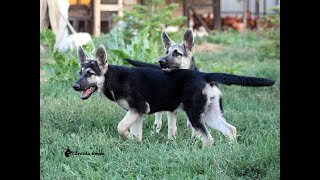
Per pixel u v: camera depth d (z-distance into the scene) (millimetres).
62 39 7102
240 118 4352
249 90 5430
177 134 3938
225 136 3768
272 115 4457
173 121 3914
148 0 7277
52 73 5477
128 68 3908
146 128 4152
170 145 3689
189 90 3791
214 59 7473
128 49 5422
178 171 3246
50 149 3617
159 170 3303
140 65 4312
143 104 3832
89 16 9141
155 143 3684
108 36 7504
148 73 3883
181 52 4199
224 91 5371
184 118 4312
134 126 3854
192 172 3299
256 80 3729
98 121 4121
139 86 3844
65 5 7215
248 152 3430
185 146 3602
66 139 3789
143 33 5461
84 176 3264
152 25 6793
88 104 4438
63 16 7109
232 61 7355
